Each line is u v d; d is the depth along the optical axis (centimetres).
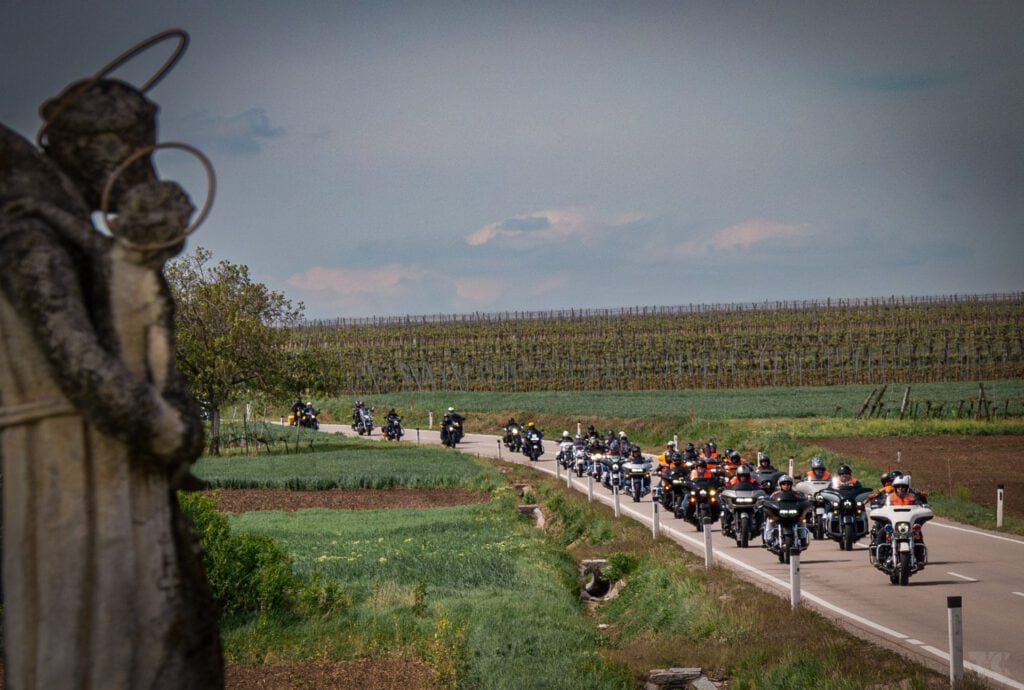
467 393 11006
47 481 367
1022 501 3581
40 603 366
